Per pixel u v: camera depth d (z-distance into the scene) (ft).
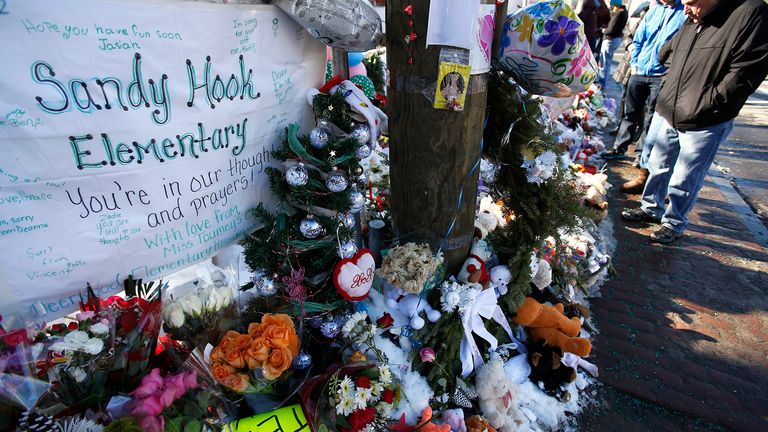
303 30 5.87
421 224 6.91
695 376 8.01
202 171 5.24
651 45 15.40
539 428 6.88
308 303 5.90
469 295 6.73
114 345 4.56
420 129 6.19
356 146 5.82
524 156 7.28
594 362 8.30
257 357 4.98
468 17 5.39
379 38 6.00
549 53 6.08
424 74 5.81
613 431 6.97
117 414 4.33
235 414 5.24
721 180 16.90
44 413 4.08
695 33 10.31
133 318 4.81
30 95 3.75
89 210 4.47
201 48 4.72
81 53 3.91
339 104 5.79
